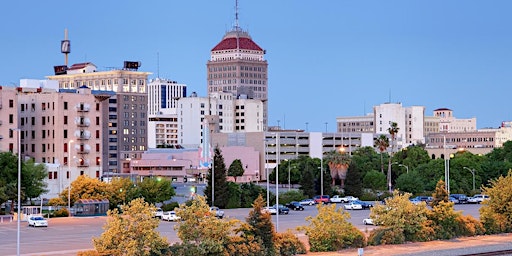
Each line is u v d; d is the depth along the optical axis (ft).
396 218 387.34
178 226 317.22
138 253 295.07
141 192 618.03
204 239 313.12
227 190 635.25
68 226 487.20
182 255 305.94
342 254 347.97
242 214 558.56
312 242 359.25
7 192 577.43
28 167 613.93
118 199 601.21
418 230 393.29
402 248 367.86
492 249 362.74
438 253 347.77
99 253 298.76
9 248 371.97
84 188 597.52
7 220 537.65
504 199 437.58
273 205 604.08
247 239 326.65
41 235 431.84
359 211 597.52
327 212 366.02
